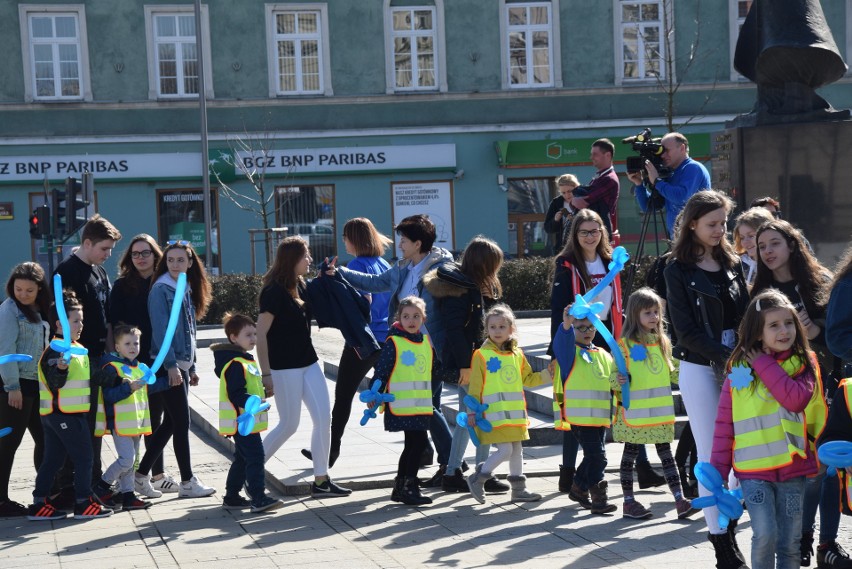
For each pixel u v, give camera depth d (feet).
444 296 24.77
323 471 25.49
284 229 86.79
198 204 95.96
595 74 98.68
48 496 24.31
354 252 29.55
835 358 18.75
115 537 22.39
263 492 24.18
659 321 22.76
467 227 98.27
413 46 97.81
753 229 22.47
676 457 24.43
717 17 98.68
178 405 25.77
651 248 97.40
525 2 98.17
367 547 20.92
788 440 15.89
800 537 16.16
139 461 27.22
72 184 57.98
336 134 96.53
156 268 26.00
